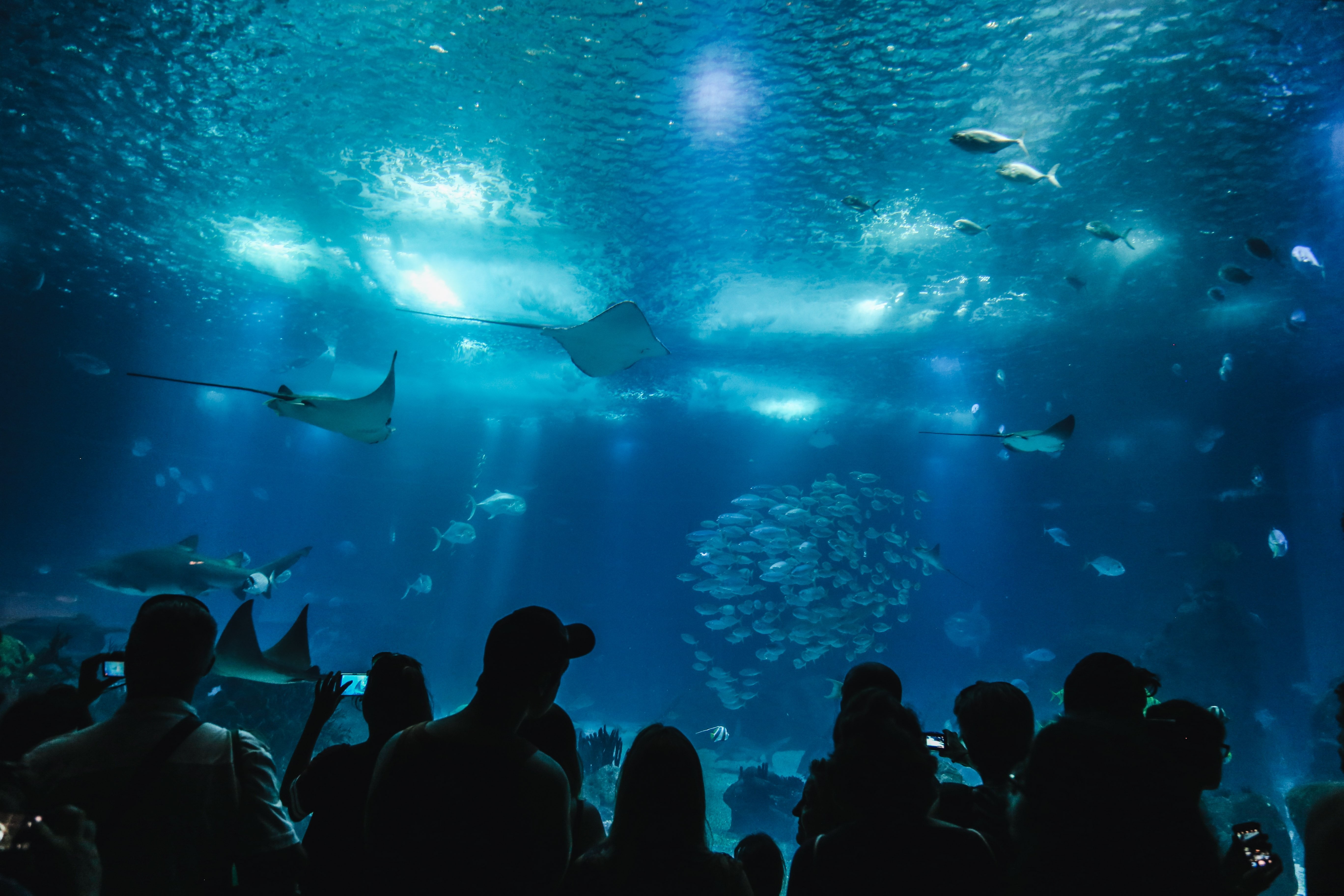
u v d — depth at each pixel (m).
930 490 28.50
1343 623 22.08
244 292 14.52
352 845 1.98
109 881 1.69
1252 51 7.39
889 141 8.93
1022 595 28.78
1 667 5.48
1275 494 22.77
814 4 7.00
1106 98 8.11
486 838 1.62
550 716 2.30
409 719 2.21
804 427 24.25
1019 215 10.58
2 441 25.34
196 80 8.27
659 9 7.07
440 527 31.55
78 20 7.46
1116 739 1.75
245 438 30.19
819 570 14.73
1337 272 12.09
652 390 21.69
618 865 1.76
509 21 7.26
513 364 19.67
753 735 17.77
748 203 10.45
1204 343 15.73
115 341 19.11
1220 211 10.28
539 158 9.48
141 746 1.82
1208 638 14.76
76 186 10.80
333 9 7.20
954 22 7.18
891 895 1.72
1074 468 25.36
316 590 32.19
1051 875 1.64
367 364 19.64
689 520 30.83
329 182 10.20
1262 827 6.52
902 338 15.85
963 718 2.44
